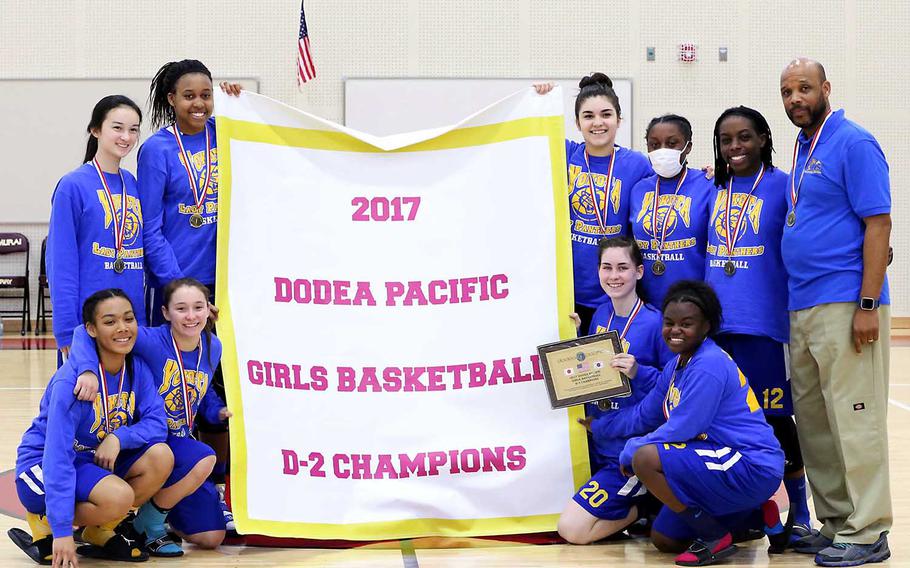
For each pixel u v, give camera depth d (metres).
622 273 4.16
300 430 4.16
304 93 12.38
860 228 3.80
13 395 7.90
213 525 4.04
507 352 4.20
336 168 4.27
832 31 12.52
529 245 4.23
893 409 7.39
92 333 3.71
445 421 4.18
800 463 4.25
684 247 4.32
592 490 4.08
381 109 12.41
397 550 3.99
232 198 4.23
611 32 12.45
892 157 12.64
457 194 4.26
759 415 3.87
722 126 4.10
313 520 4.09
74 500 3.60
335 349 4.19
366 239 4.24
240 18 12.31
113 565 3.76
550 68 12.46
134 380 3.84
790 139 12.52
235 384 4.16
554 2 12.41
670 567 3.71
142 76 12.34
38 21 12.27
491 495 4.15
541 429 4.19
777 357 4.17
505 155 4.26
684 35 12.47
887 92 12.59
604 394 4.09
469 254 4.23
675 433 3.80
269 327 4.20
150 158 4.40
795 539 4.01
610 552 3.94
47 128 12.34
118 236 4.14
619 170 4.52
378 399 4.18
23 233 12.38
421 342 4.20
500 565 3.74
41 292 12.12
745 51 12.48
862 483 3.81
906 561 3.77
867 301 3.72
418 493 4.12
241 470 4.12
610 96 4.48
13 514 4.54
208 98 4.48
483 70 12.45
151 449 3.79
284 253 4.23
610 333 4.09
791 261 3.91
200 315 3.91
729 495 3.75
